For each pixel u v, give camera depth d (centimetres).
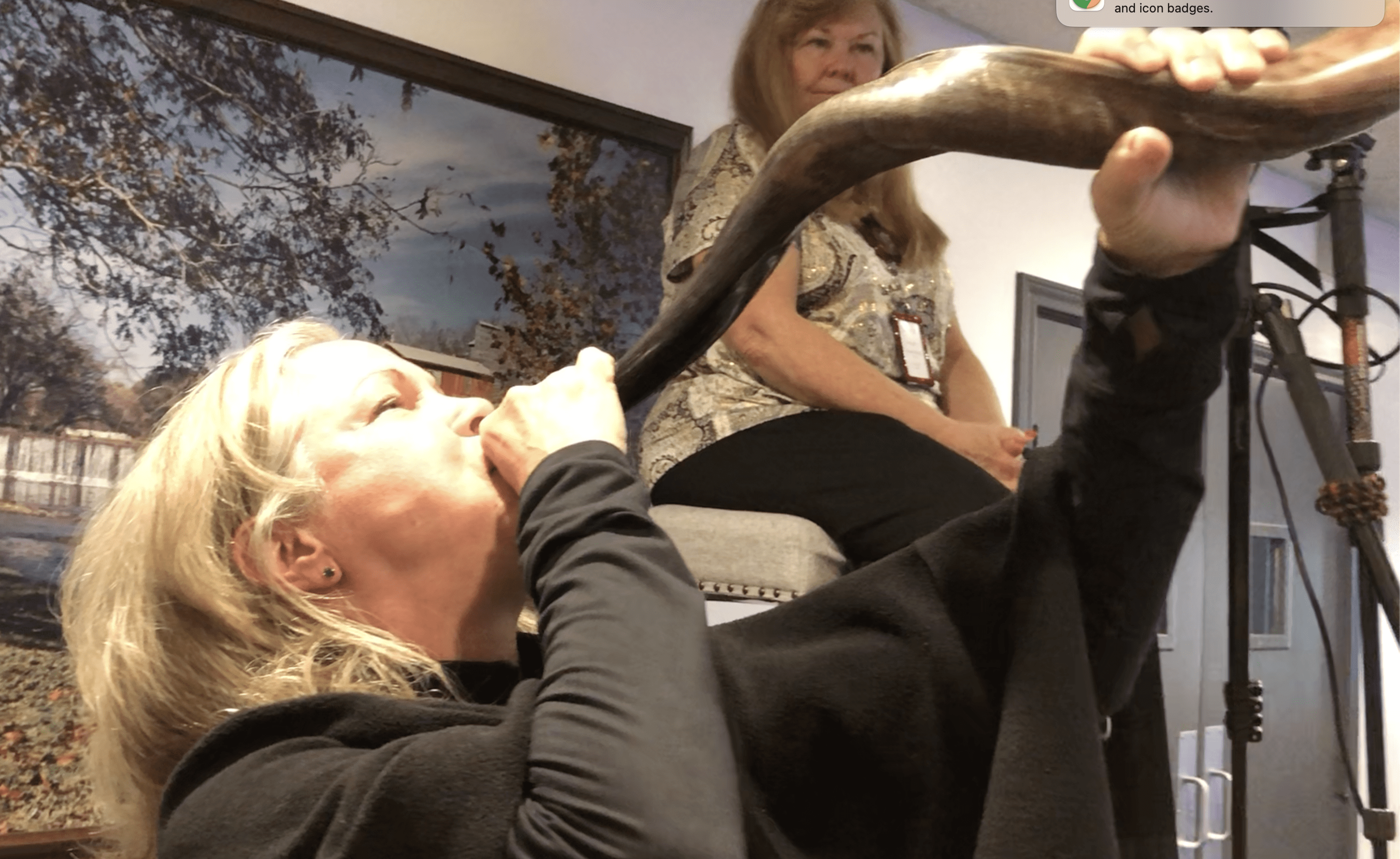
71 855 167
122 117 179
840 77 141
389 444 79
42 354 171
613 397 79
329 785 62
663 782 57
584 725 60
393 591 79
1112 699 70
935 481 119
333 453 80
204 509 80
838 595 75
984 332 276
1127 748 78
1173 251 54
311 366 85
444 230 208
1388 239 401
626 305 229
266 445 80
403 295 203
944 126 56
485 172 213
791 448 127
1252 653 354
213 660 79
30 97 172
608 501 69
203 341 185
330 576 79
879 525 119
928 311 150
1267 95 48
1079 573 67
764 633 76
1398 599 132
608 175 229
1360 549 135
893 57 153
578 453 72
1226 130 49
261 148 192
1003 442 134
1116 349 59
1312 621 375
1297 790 366
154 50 183
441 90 210
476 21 215
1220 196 52
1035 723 63
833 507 121
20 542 168
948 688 70
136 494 85
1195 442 62
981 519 74
